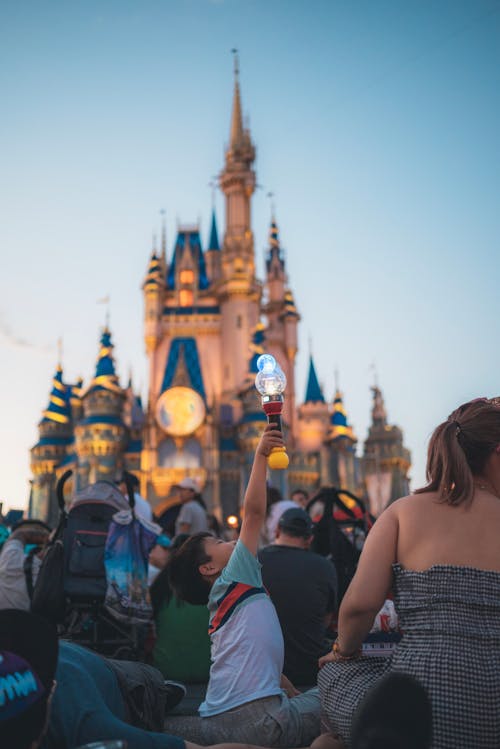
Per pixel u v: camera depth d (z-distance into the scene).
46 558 8.62
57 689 4.34
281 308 104.12
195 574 5.99
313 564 7.81
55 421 89.06
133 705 5.26
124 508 9.18
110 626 9.10
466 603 4.11
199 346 93.00
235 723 5.32
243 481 80.38
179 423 80.75
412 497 4.59
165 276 99.19
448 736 3.83
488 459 4.66
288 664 7.55
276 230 113.19
